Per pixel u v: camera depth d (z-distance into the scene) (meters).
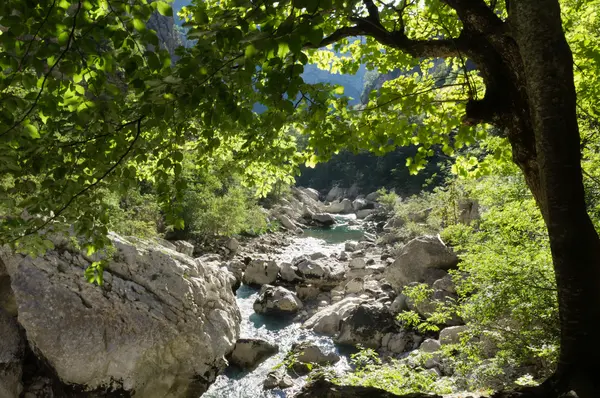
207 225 25.81
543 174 3.35
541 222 7.38
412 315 8.40
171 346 10.38
